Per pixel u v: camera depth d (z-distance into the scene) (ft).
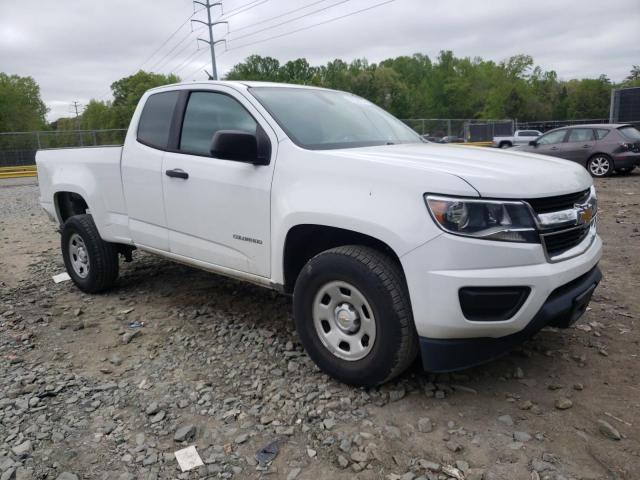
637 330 13.03
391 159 10.08
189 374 11.62
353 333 10.36
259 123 12.07
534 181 9.50
